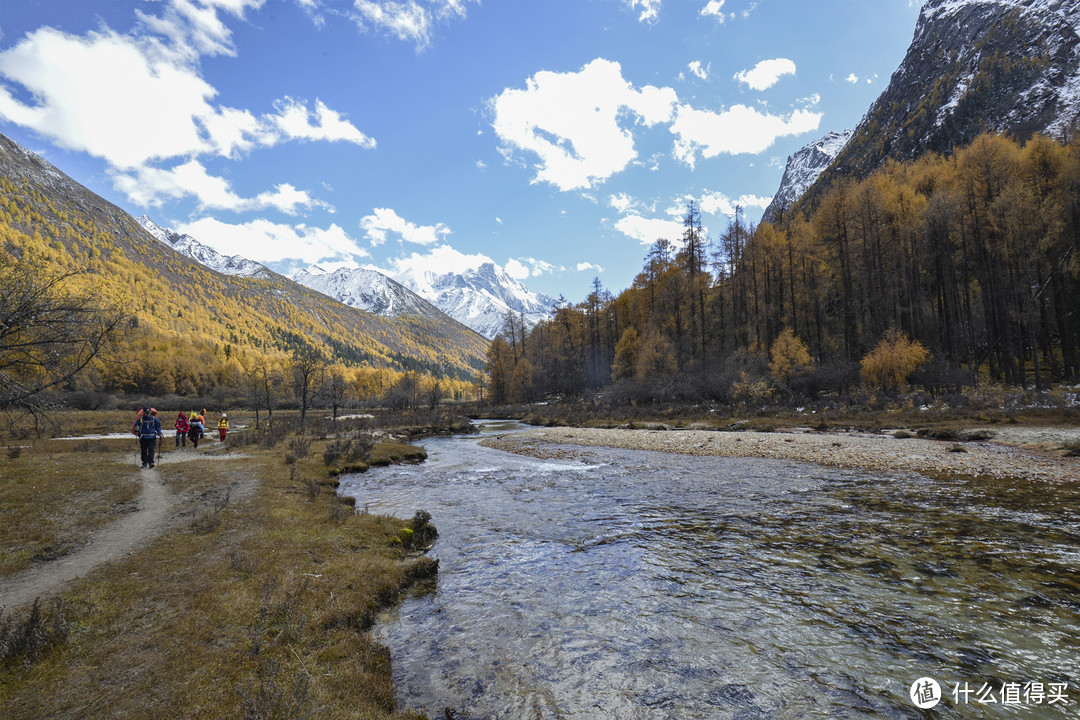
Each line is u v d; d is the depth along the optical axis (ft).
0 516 35.47
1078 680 18.15
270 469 60.80
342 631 21.20
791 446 85.87
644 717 16.62
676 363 196.95
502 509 47.78
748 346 195.62
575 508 47.98
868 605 25.02
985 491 50.19
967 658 19.97
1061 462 62.54
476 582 29.40
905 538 35.53
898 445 80.38
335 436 114.21
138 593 22.98
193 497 44.29
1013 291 146.30
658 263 255.50
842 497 49.73
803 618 23.90
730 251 224.53
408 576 29.25
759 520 41.98
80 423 159.02
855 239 179.01
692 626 23.43
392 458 81.61
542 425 179.32
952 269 159.02
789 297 202.08
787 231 222.48
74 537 31.60
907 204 176.86
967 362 156.15
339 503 44.34
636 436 115.24
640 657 20.71
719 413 147.23
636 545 36.11
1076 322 145.59
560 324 313.32
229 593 23.03
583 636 22.59
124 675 16.05
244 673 16.55
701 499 50.85
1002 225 144.46
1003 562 30.22
